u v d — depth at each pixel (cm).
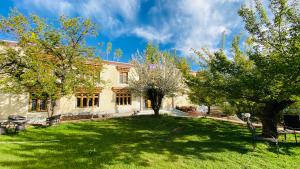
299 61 860
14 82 1636
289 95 991
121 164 726
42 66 1562
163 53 2823
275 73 976
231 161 800
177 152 898
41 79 1506
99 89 2762
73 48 1798
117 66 3002
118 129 1612
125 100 3109
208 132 1494
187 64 2489
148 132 1492
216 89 1264
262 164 785
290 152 953
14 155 789
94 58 2033
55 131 1435
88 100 2692
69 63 1770
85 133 1389
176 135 1360
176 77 2508
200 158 820
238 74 1157
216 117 2675
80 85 1916
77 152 864
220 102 1808
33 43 1689
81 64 1856
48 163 716
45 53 1803
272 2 1076
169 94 2580
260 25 1146
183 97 3906
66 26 1764
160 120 2191
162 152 892
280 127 1770
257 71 1109
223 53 1344
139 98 3275
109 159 777
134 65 2731
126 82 3095
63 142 1066
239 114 2025
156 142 1102
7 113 2016
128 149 930
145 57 2680
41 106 2267
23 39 1617
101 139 1177
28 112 2152
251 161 809
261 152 930
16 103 2078
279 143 1116
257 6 1151
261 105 1418
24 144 988
